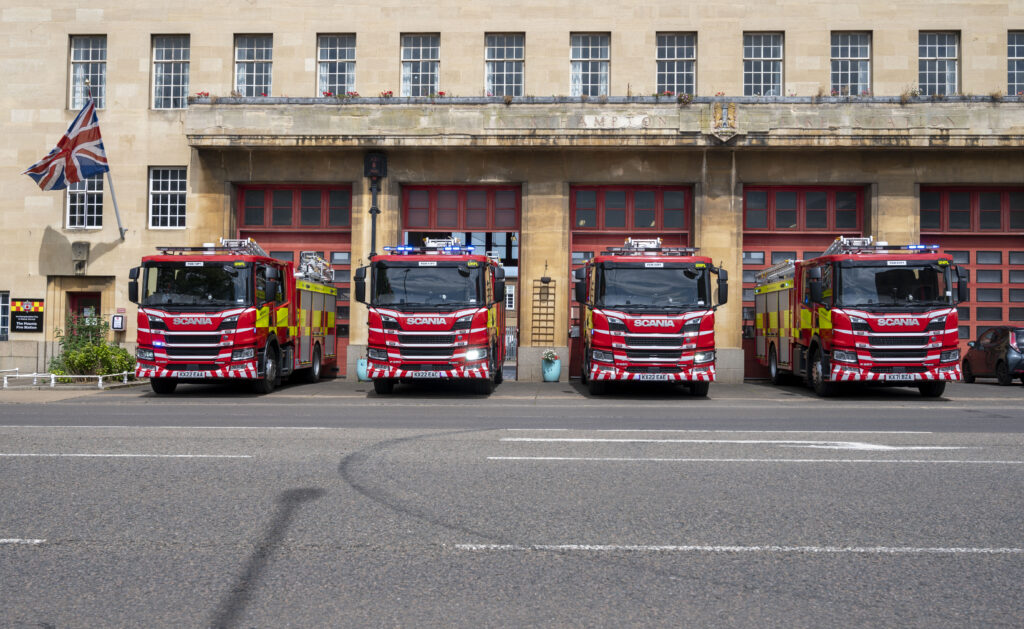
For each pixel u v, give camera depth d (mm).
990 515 6383
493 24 25891
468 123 24109
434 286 17797
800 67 25484
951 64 25625
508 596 4559
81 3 26516
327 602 4457
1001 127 23609
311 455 8969
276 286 18375
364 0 26094
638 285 17922
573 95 25672
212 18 26312
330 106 24328
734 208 24484
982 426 12039
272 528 5906
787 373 22250
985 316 24938
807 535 5809
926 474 7949
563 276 24609
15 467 8148
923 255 17609
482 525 6016
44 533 5754
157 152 26031
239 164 25141
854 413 14375
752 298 25188
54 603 4430
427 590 4648
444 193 25500
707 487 7324
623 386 21750
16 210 26281
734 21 25562
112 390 19688
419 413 14203
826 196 25078
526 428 11664
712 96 24000
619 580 4836
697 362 17656
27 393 18609
